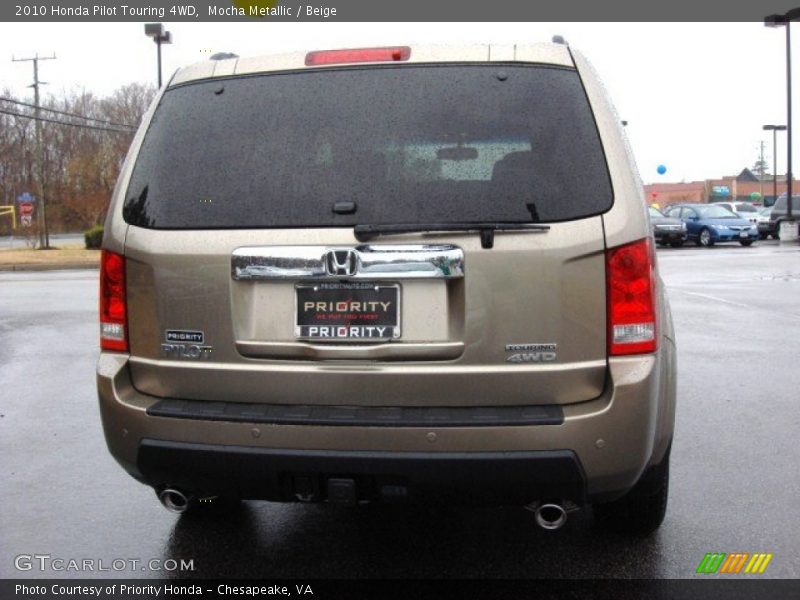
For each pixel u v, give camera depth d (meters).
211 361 3.26
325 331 3.18
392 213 3.11
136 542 4.14
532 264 3.05
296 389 3.19
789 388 7.27
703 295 14.29
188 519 4.42
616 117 3.25
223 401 3.27
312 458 3.08
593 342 3.08
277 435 3.11
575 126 3.15
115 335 3.42
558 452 3.00
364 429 3.04
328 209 3.15
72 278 22.17
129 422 3.30
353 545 4.08
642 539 4.09
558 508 3.12
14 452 5.65
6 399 7.24
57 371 8.52
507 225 3.04
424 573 3.77
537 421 2.99
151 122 3.48
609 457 3.04
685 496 4.66
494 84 3.22
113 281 3.41
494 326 3.07
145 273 3.32
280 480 3.17
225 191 3.26
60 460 5.47
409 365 3.12
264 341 3.21
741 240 30.98
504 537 4.14
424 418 3.04
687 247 30.91
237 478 3.19
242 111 3.35
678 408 6.59
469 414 3.05
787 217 34.16
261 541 4.14
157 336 3.33
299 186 3.20
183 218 3.28
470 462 3.00
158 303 3.30
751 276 17.98
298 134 3.26
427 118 3.19
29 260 30.14
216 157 3.31
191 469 3.22
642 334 3.08
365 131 3.21
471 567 3.82
